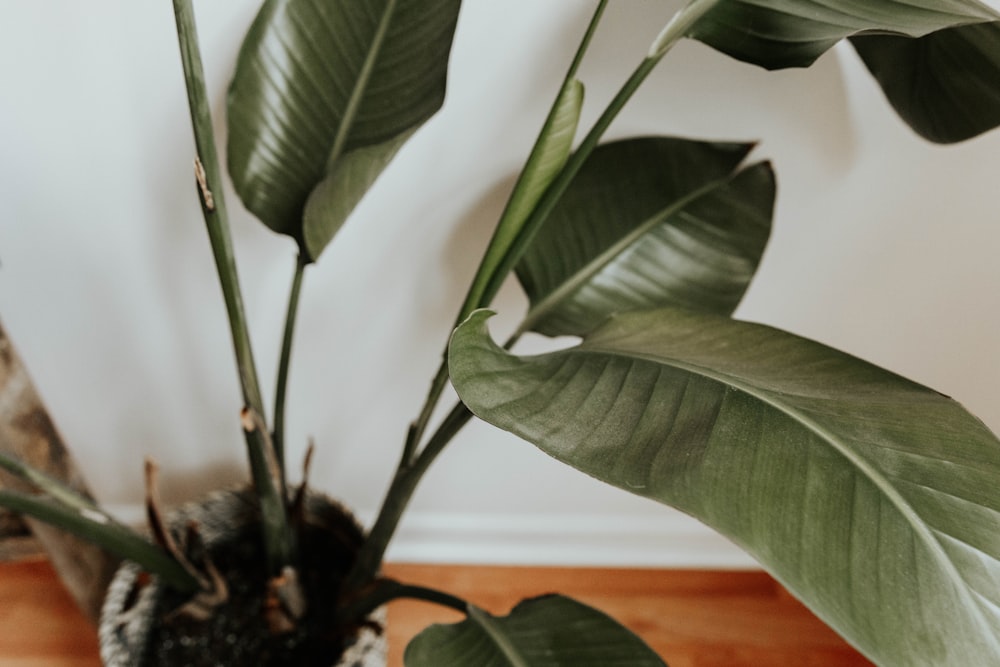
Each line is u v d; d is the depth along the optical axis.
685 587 1.42
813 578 0.63
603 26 0.95
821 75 0.98
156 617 1.12
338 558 1.18
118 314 1.15
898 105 0.89
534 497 1.37
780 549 0.64
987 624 0.62
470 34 0.95
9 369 1.07
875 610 0.63
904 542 0.64
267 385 1.22
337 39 0.88
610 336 0.79
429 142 1.02
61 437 1.17
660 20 0.94
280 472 1.02
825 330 1.19
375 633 1.07
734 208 0.97
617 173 0.98
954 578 0.63
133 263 1.10
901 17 0.71
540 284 0.97
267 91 0.89
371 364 1.21
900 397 0.71
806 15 0.74
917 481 0.66
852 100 1.00
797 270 1.13
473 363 0.72
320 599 1.13
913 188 1.06
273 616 1.09
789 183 1.06
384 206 1.06
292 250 1.09
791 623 1.38
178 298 1.14
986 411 1.26
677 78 0.99
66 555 1.18
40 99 0.97
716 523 0.65
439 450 0.93
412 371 1.21
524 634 0.84
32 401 1.11
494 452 1.30
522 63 0.97
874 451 0.67
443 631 0.85
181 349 1.19
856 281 1.14
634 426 0.70
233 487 1.16
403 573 1.41
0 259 1.09
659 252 0.98
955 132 0.87
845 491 0.66
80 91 0.97
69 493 0.96
